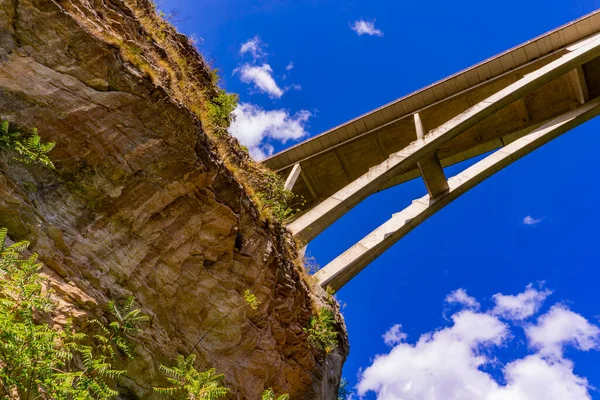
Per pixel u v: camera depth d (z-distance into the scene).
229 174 8.30
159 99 7.10
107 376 5.54
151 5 11.49
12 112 5.82
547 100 20.39
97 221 6.30
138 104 6.89
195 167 7.38
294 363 9.73
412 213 17.98
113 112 6.65
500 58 19.47
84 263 5.86
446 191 18.48
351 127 19.12
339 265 16.23
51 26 6.32
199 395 5.34
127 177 6.68
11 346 3.76
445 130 17.28
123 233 6.53
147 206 6.85
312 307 11.33
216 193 7.93
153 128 7.00
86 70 6.52
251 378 8.09
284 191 12.46
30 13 6.17
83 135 6.32
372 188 16.06
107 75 6.69
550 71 17.94
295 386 9.80
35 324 4.64
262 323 8.62
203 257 7.60
